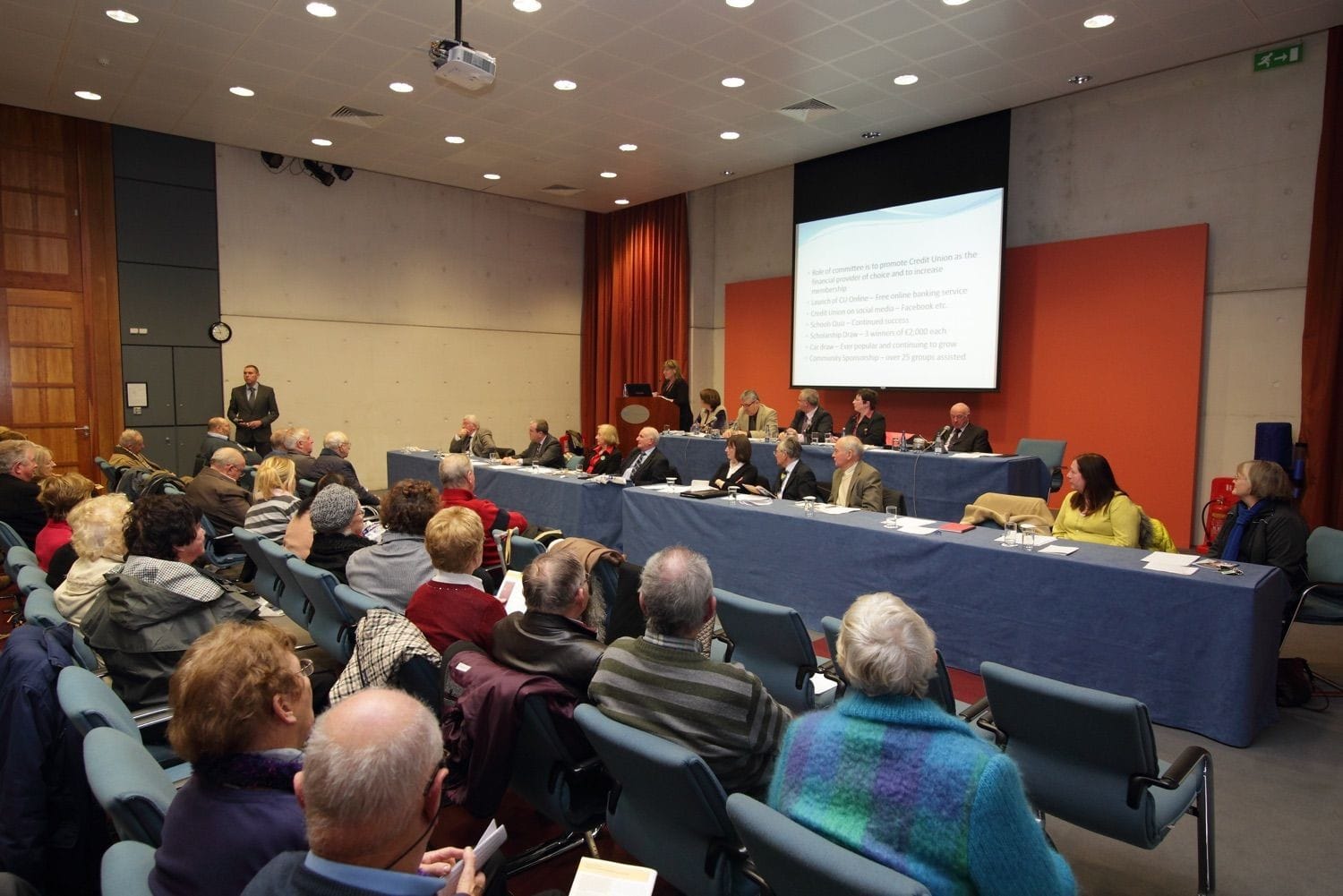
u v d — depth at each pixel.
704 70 5.88
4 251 6.89
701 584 1.64
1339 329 5.31
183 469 7.90
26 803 1.64
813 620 4.04
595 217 10.94
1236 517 3.55
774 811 1.22
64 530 3.27
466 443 7.77
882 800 1.15
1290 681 3.20
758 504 4.53
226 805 1.07
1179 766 1.82
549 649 1.88
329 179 8.64
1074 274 6.64
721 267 9.86
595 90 6.31
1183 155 6.05
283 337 8.49
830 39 5.33
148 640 2.11
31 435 7.09
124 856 1.10
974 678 3.42
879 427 6.71
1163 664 2.90
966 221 7.08
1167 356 6.14
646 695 1.63
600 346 10.88
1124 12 4.94
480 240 9.96
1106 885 2.09
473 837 2.31
